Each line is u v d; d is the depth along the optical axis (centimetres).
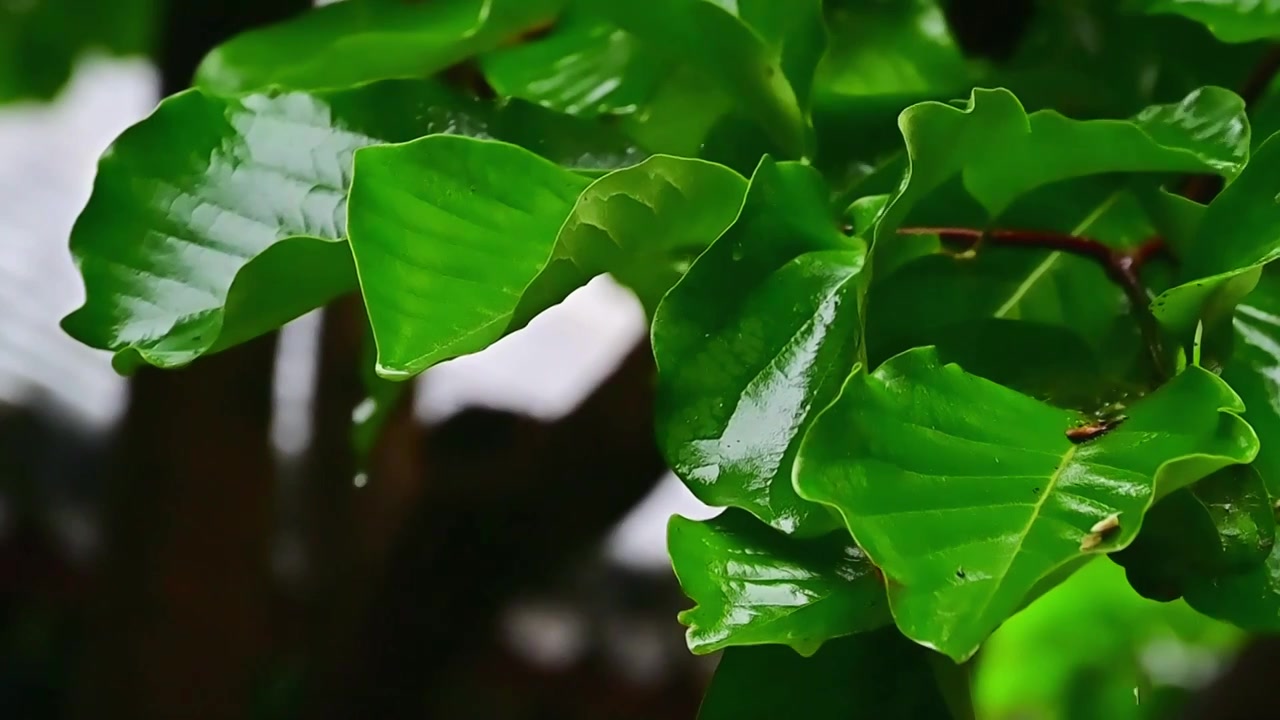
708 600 151
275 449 296
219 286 161
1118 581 364
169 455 279
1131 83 175
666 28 165
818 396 152
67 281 441
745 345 153
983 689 388
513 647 380
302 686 304
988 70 174
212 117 164
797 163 155
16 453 413
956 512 148
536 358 416
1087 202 163
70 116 467
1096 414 153
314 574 314
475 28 167
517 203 156
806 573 152
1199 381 151
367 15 176
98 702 287
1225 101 159
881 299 160
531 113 166
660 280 158
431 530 300
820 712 157
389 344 151
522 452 300
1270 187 154
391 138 165
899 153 164
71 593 399
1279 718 240
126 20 354
